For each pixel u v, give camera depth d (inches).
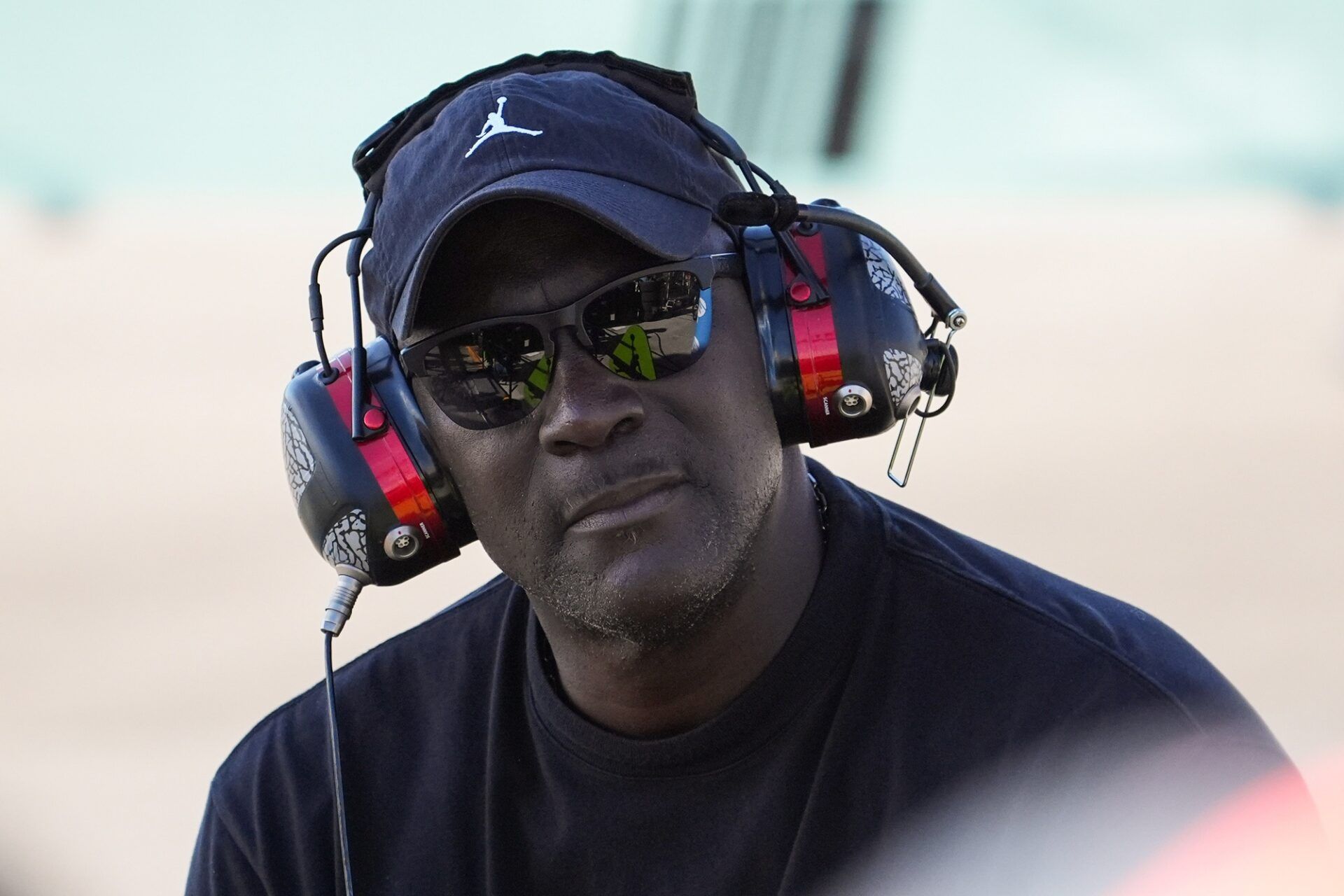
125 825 677.3
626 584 255.8
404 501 285.4
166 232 1551.4
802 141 1465.3
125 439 1131.9
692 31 1476.4
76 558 946.1
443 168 266.5
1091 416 989.2
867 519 288.5
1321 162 1395.2
